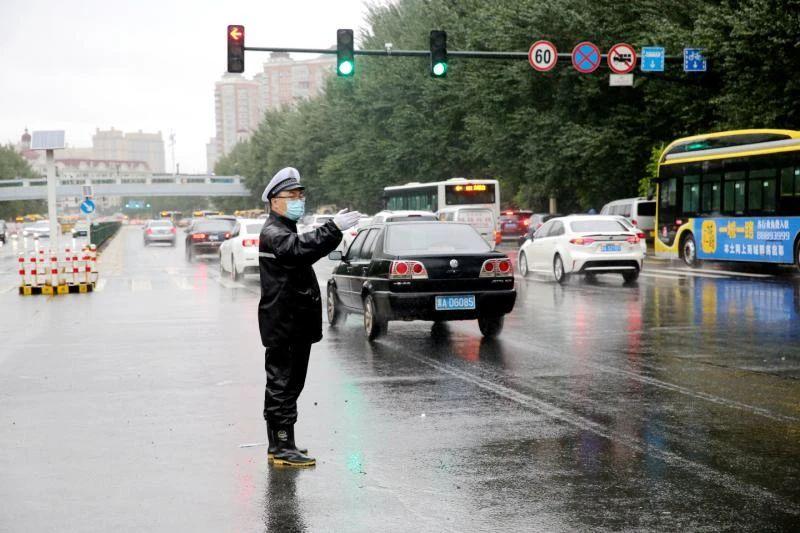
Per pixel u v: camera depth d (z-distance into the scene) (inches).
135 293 1790.1
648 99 3169.3
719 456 535.8
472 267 1037.2
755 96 2501.2
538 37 3380.9
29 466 532.4
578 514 434.3
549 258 2034.9
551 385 770.8
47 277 1808.6
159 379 824.9
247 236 2127.2
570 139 3415.4
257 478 502.3
